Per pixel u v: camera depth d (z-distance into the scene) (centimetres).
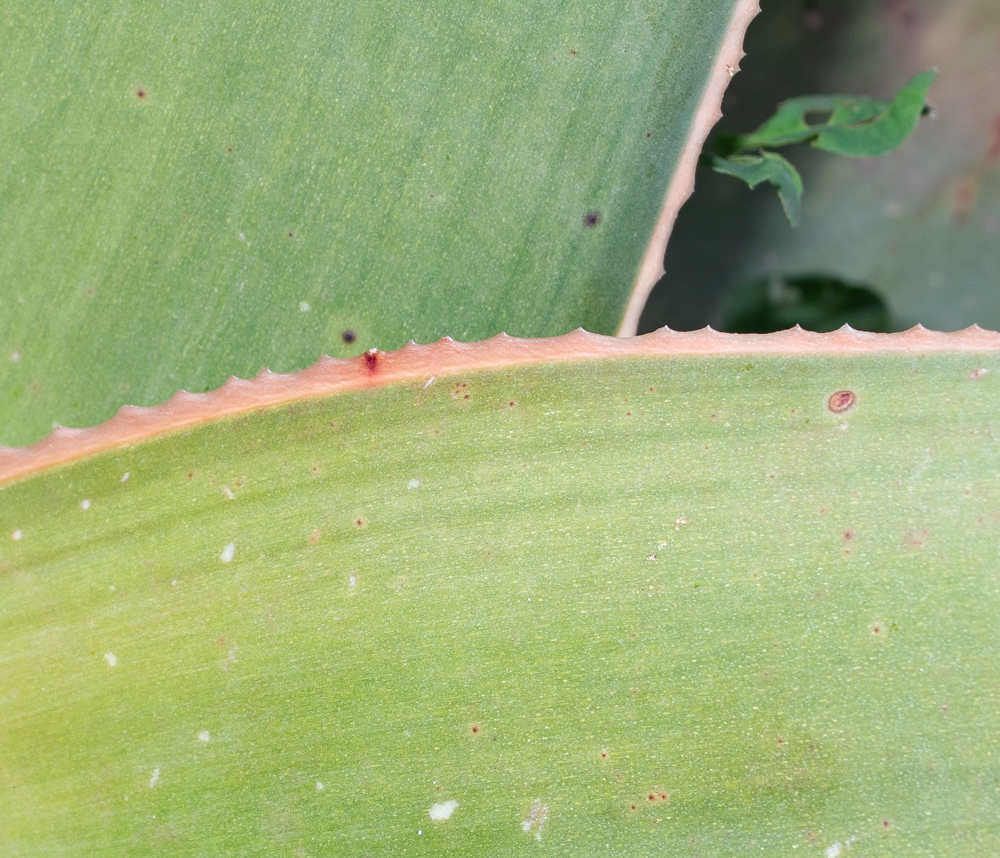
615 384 28
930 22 33
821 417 28
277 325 29
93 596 29
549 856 28
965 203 33
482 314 29
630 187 29
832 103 30
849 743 28
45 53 29
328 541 29
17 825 29
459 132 29
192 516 29
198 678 29
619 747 28
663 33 29
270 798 29
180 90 29
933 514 28
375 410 28
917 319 33
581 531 28
